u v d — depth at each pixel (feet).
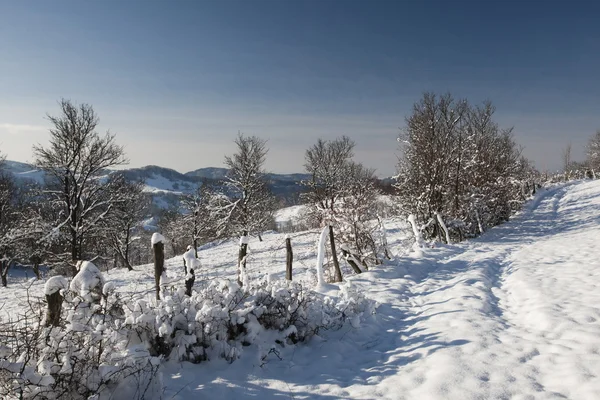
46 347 11.91
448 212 63.10
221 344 16.10
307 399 13.34
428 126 61.93
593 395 12.01
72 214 69.21
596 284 25.63
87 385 11.71
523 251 43.65
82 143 69.62
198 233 126.62
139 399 12.32
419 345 18.03
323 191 97.35
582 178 207.21
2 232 87.30
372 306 23.09
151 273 82.12
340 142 124.67
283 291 19.43
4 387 10.66
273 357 16.93
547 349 16.08
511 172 88.22
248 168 106.83
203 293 17.60
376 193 54.44
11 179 101.40
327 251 42.39
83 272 14.21
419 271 36.32
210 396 13.16
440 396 12.88
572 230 56.95
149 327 15.31
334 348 18.22
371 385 14.33
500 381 13.60
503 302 24.95
